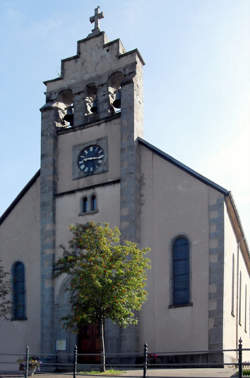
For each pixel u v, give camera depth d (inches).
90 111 1596.9
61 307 1425.9
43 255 1485.0
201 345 1227.2
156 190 1387.8
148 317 1305.4
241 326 1547.7
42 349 1408.7
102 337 1125.1
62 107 1636.3
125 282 1130.7
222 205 1284.4
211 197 1304.1
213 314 1229.1
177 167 1374.3
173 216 1346.0
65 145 1565.0
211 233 1282.0
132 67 1503.4
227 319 1262.3
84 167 1512.1
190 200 1333.7
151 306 1309.1
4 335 1515.7
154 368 1239.5
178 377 903.7
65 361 1375.5
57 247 1482.5
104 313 1128.8
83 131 1542.8
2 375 1213.1
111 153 1473.9
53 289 1445.6
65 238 1477.6
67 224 1485.0
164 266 1323.8
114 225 1405.0
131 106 1455.5
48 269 1464.1
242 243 1557.6
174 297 1298.0
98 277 1113.4
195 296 1264.8
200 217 1307.8
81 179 1505.9
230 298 1317.7
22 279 1540.4
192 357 1224.8
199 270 1275.8
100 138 1504.7
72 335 1393.9
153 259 1342.3
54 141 1574.8
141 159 1432.1
